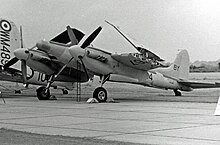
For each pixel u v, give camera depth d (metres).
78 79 25.84
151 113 15.28
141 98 25.91
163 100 23.84
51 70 24.69
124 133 9.92
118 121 12.52
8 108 17.66
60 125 11.45
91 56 22.64
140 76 24.80
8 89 32.78
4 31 27.00
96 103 21.47
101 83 23.20
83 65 22.77
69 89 29.20
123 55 22.97
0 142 8.12
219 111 14.45
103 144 8.02
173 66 27.41
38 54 23.92
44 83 27.88
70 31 23.14
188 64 27.61
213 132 10.10
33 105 19.70
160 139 9.05
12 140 8.37
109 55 23.41
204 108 17.69
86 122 12.23
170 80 26.80
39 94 24.78
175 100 23.72
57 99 25.52
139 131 10.27
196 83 26.81
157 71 26.86
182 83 27.38
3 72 26.98
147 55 28.19
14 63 25.06
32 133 9.51
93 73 23.59
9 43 27.11
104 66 23.20
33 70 25.78
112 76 23.64
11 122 12.16
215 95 27.17
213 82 26.62
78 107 18.41
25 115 14.38
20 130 10.31
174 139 9.04
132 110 16.72
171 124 11.74
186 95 28.33
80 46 22.55
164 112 15.68
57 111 16.09
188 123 11.98
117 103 21.42
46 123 11.94
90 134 9.73
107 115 14.49
